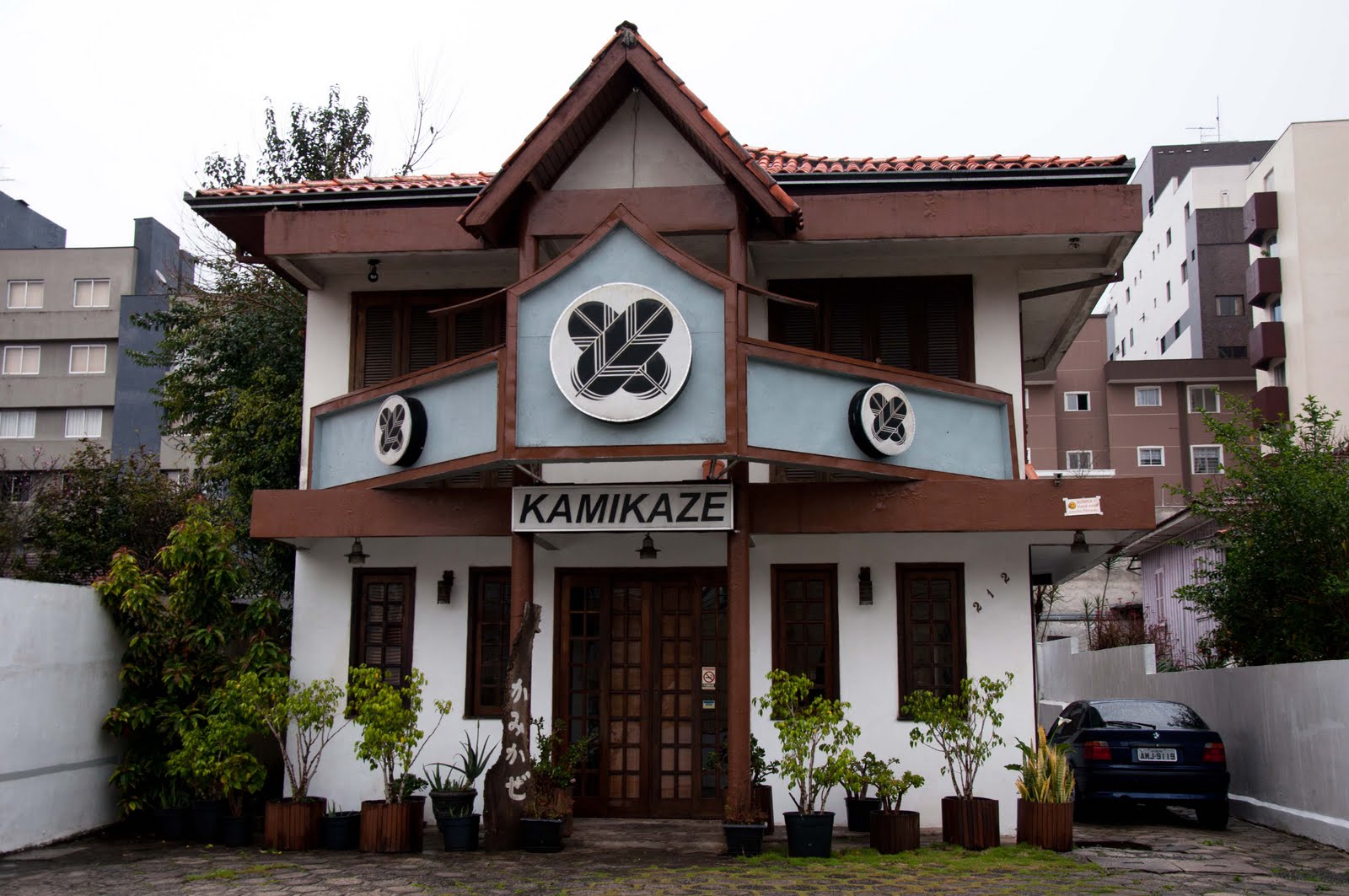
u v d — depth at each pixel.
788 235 11.66
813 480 11.95
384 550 12.71
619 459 9.93
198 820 11.12
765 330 12.70
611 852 10.16
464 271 13.09
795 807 11.71
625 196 11.40
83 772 11.36
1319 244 35.50
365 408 11.97
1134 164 11.84
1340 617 14.55
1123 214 11.52
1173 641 26.86
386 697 10.35
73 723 11.23
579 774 12.06
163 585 12.26
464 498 11.59
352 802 12.32
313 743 12.43
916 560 12.04
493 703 12.37
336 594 12.72
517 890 8.51
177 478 40.59
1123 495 10.94
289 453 17.45
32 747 10.64
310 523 11.87
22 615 10.59
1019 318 12.44
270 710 11.10
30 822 10.59
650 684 12.18
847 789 10.42
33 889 8.75
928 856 9.86
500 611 12.52
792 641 12.11
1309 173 35.88
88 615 11.55
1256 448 16.27
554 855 10.05
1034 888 8.51
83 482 21.94
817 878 8.84
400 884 8.80
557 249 12.12
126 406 42.62
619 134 11.77
